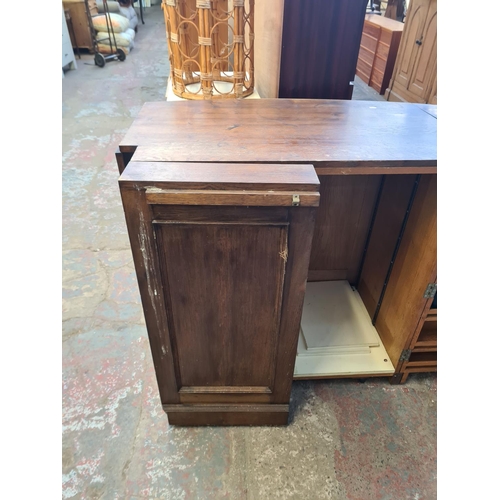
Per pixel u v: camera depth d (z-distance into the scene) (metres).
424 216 1.02
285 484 1.00
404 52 2.96
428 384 1.26
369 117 1.02
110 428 1.11
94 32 4.09
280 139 0.88
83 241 1.83
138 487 0.99
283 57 1.19
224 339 0.93
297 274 0.81
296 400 1.20
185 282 0.83
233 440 1.09
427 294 1.04
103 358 1.31
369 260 1.42
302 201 0.70
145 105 1.06
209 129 0.92
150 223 0.73
